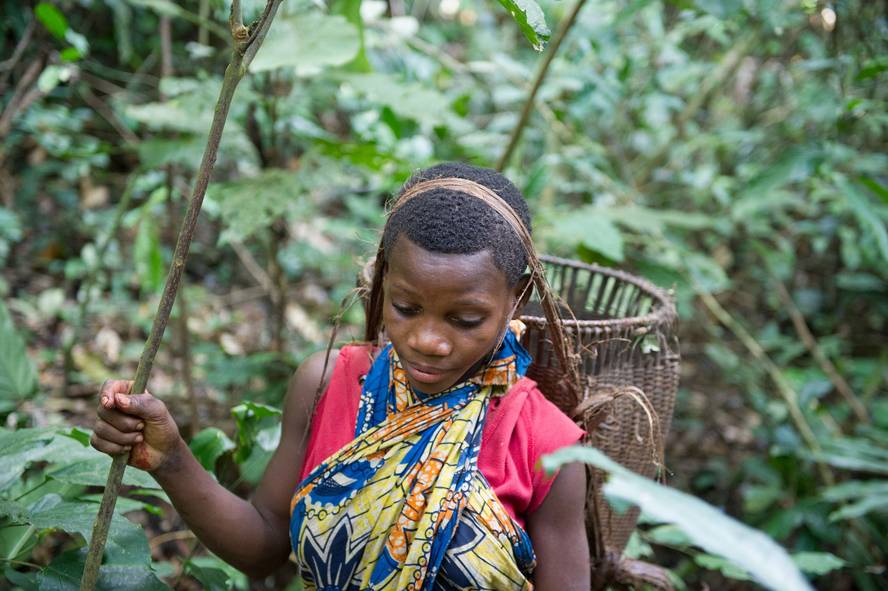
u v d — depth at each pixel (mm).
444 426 1279
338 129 4461
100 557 1231
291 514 1354
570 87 2918
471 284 1169
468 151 3371
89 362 3213
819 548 2939
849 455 2951
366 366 1398
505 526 1265
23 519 1330
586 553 1368
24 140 4156
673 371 1632
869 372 3641
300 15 2270
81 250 3945
